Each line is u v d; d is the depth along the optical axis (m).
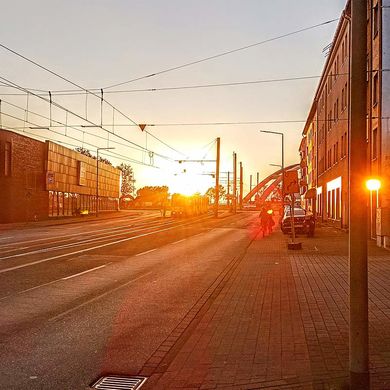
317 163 57.38
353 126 5.02
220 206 119.00
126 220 57.91
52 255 19.03
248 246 24.08
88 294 11.16
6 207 48.47
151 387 5.45
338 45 39.53
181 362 6.24
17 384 5.53
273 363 6.04
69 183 64.88
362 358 4.85
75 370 6.03
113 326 8.26
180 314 9.17
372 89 24.66
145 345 7.13
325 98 48.91
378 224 21.95
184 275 14.24
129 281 13.07
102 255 19.34
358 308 4.88
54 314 9.12
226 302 10.16
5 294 11.03
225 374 5.71
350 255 4.94
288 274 13.88
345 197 35.06
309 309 9.12
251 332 7.64
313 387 5.12
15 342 7.25
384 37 23.16
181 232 35.16
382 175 22.78
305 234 31.97
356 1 5.10
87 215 71.00
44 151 56.19
